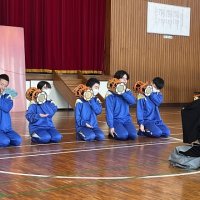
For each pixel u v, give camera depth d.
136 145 6.11
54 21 12.77
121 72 6.86
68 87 12.19
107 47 13.84
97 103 6.79
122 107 6.86
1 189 3.61
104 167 4.55
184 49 15.38
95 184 3.81
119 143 6.29
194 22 15.55
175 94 15.22
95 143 6.27
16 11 12.12
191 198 3.40
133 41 14.18
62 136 6.97
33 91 6.45
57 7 12.81
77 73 13.30
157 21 14.64
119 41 13.90
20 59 11.62
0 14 11.96
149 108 7.09
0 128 6.03
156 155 5.30
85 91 6.65
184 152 4.57
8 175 4.14
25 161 4.86
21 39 11.67
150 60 14.59
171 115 11.38
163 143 6.31
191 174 4.25
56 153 5.41
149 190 3.63
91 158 5.07
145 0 14.37
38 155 5.25
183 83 15.41
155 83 7.18
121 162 4.83
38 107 6.46
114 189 3.65
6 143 5.86
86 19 13.35
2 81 5.93
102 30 13.73
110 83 6.81
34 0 12.41
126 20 14.01
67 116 10.82
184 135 4.32
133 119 9.98
